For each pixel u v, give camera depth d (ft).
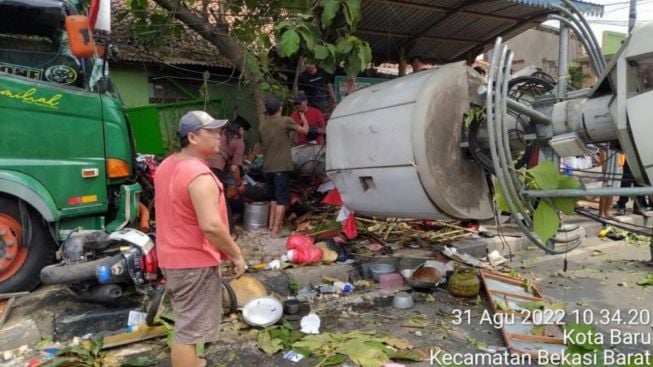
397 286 16.20
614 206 27.84
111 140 14.78
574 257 20.26
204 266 9.25
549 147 12.84
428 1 26.55
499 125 11.37
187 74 31.42
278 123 19.52
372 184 15.24
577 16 13.23
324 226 19.56
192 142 9.47
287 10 21.98
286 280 15.43
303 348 11.53
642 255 20.62
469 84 14.19
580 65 49.60
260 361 11.19
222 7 23.63
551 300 14.79
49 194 13.57
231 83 32.22
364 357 10.88
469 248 19.51
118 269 12.24
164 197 9.37
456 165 13.82
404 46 32.58
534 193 11.96
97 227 14.74
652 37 10.14
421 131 13.17
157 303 11.81
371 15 27.89
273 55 27.48
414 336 12.57
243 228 20.97
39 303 13.21
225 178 20.88
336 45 20.94
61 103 13.78
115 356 11.40
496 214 15.08
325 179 22.40
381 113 14.34
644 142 10.43
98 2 13.65
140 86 30.58
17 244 13.53
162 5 22.62
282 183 19.77
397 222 21.58
